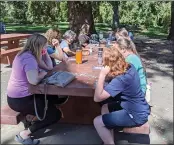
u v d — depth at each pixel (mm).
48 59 3871
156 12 30719
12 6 29875
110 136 2896
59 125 3721
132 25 31078
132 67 2865
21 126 3725
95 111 3684
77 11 11414
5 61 7859
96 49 6078
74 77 3227
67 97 3639
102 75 2715
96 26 28766
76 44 5992
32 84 2934
